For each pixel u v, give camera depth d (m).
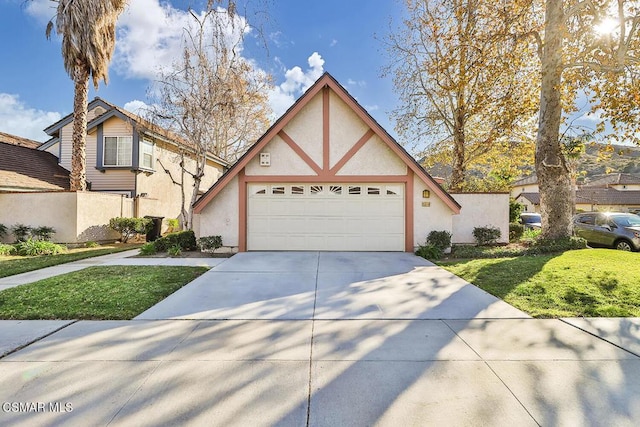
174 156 18.94
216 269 7.38
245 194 9.85
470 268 7.25
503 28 10.22
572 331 3.79
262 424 2.25
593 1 8.73
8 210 12.57
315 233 9.94
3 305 4.75
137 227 14.24
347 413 2.37
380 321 4.19
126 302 4.91
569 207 10.27
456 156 15.47
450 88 13.62
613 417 2.31
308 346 3.46
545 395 2.56
